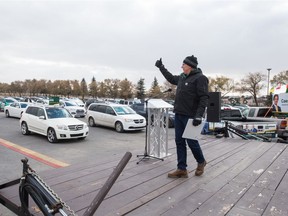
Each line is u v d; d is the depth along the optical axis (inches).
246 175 148.3
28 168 105.3
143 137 486.0
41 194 94.1
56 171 157.3
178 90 143.5
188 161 180.5
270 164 172.6
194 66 138.5
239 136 310.2
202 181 137.9
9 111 796.6
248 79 1957.4
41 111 444.8
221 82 2132.1
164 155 189.8
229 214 100.1
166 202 111.9
